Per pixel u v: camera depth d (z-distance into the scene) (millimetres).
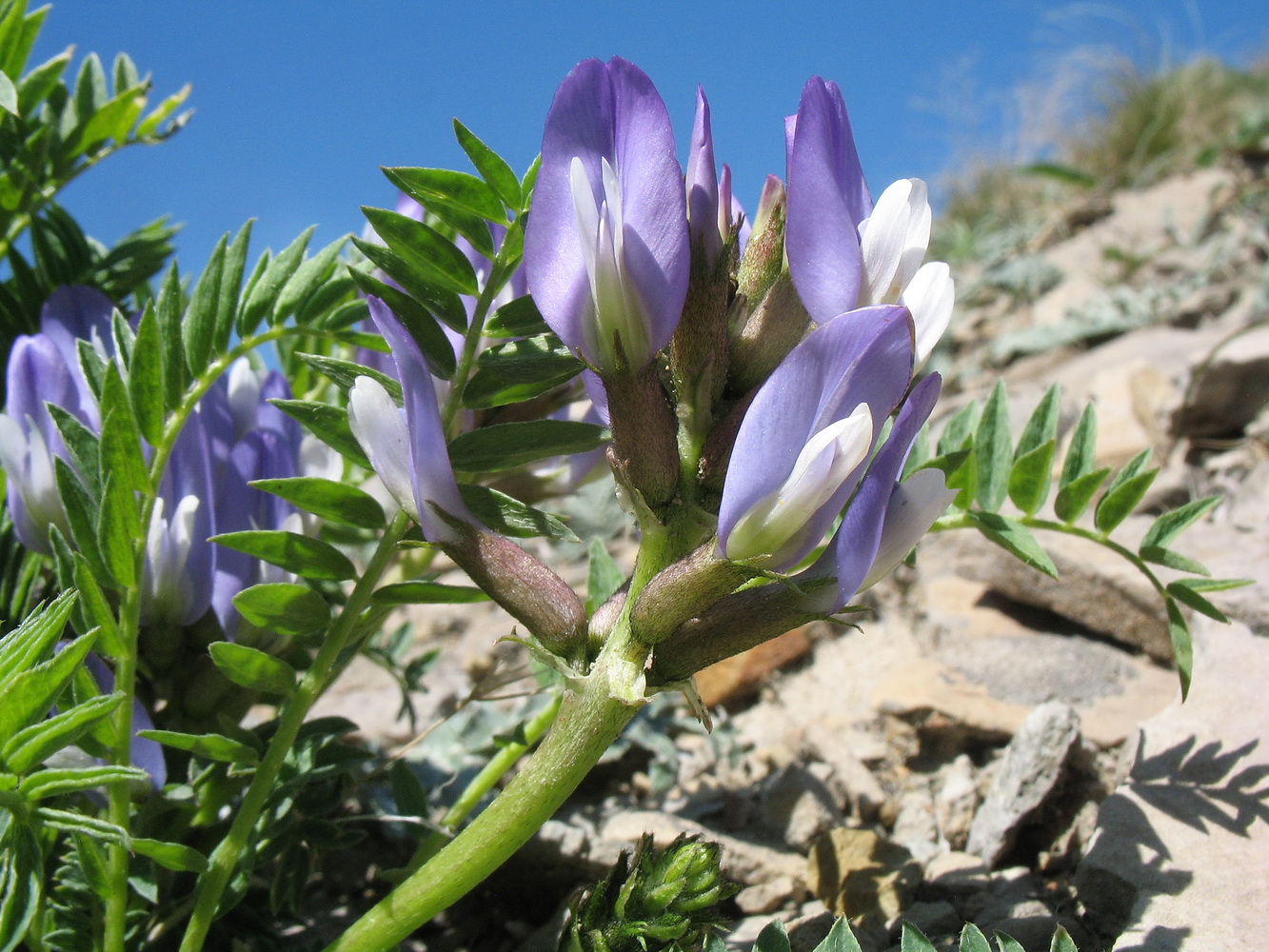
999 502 83
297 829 76
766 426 53
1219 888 72
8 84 73
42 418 72
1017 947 58
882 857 90
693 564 55
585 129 57
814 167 57
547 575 60
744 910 89
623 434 58
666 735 117
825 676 124
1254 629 100
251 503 75
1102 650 116
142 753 68
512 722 118
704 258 58
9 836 55
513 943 95
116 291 102
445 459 59
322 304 74
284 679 66
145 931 73
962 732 108
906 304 60
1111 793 89
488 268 75
